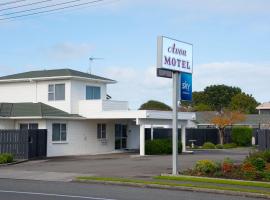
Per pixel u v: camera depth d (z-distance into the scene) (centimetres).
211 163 2234
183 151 4184
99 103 3894
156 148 3834
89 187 1888
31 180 2158
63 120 3800
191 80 2380
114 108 4038
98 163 2977
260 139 2950
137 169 2575
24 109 3784
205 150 4812
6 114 3738
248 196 1694
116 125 4334
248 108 10300
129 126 4478
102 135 4169
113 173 2380
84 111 3956
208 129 5647
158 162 3020
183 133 4209
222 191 1753
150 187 1906
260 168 2131
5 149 3325
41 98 4047
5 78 4191
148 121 3781
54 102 3975
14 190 1748
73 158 3469
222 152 4359
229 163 2242
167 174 2256
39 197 1548
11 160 3067
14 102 4159
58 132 3756
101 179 2075
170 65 2227
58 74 3956
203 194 1727
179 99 2312
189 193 1747
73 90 3950
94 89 4156
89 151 4016
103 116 3859
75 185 1962
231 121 5703
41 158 3409
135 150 4416
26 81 4106
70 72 3997
